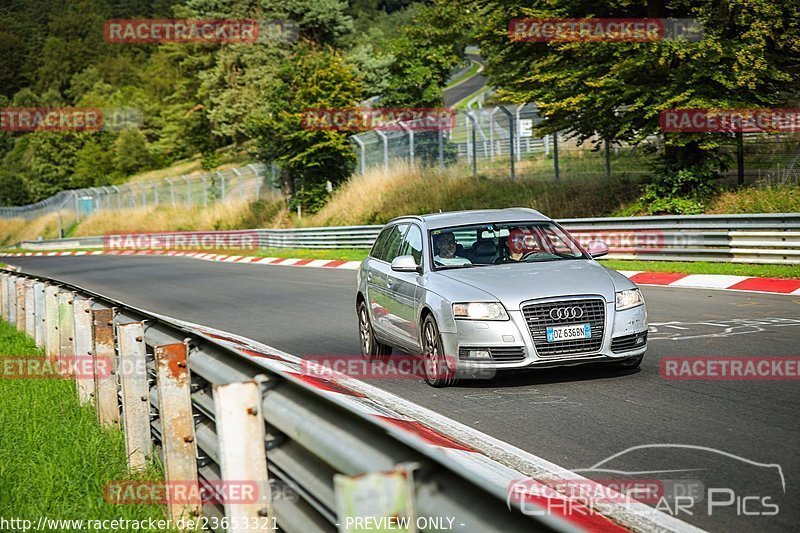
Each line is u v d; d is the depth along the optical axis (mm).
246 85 115500
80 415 11367
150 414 8898
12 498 8062
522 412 10852
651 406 10781
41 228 115312
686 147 34656
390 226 15969
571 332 12125
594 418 10312
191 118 131750
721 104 30547
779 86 33031
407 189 53094
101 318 10516
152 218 88938
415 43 83188
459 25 38375
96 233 96375
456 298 12375
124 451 9312
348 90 64375
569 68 34031
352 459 4473
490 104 73938
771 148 36969
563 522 3336
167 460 7141
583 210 40781
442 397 12062
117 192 103688
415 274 13781
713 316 18141
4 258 89438
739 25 30844
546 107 33594
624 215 36812
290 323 21719
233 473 5695
